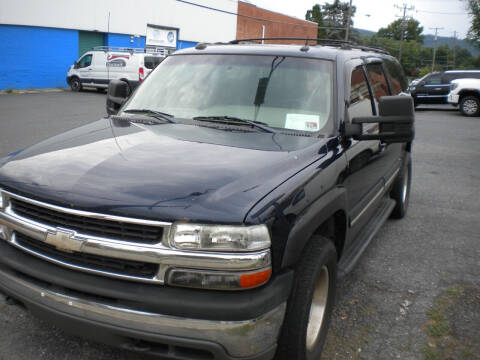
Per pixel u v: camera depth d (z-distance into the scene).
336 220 3.35
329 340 3.36
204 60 4.10
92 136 3.25
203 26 33.91
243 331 2.28
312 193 2.77
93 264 2.44
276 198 2.48
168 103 3.86
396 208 5.95
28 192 2.56
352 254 3.88
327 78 3.63
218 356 2.30
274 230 2.38
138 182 2.49
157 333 2.30
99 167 2.66
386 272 4.56
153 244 2.31
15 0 22.50
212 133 3.28
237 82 3.78
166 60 4.36
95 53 23.38
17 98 19.31
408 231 5.75
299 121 3.44
